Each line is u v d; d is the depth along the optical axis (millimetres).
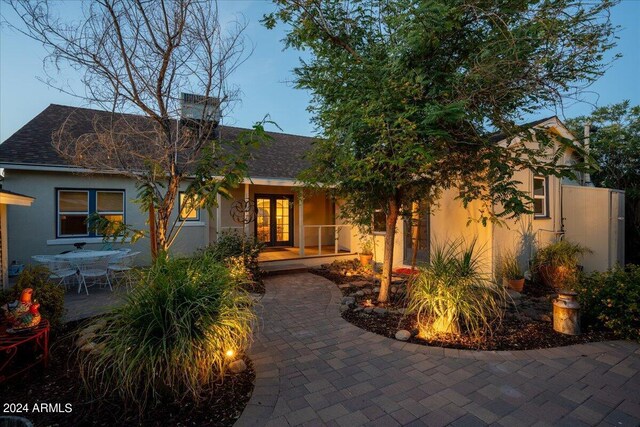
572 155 9430
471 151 4719
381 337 4430
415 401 2918
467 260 4762
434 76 4375
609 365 3596
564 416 2688
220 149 4273
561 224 8867
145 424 2562
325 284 7836
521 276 6887
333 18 4809
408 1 4035
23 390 3006
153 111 4102
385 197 5914
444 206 7840
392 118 4066
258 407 2809
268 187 12133
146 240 9516
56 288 4391
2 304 3932
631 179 11734
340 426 2570
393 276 8258
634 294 4277
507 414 2721
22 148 8266
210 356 2947
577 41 3586
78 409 2732
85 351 3311
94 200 8984
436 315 4500
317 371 3482
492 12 3863
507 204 4051
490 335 4367
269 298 6547
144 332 2828
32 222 8164
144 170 4367
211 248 7723
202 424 2578
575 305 4453
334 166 5387
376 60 4668
